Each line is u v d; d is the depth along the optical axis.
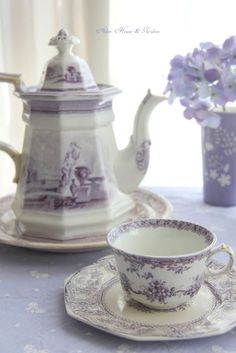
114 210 0.69
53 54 1.12
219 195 0.81
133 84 1.15
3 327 0.51
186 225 0.58
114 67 1.13
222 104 0.68
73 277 0.58
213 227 0.74
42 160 0.67
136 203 0.80
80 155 0.66
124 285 0.53
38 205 0.68
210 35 1.11
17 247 0.69
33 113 0.66
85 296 0.55
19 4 1.12
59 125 0.65
